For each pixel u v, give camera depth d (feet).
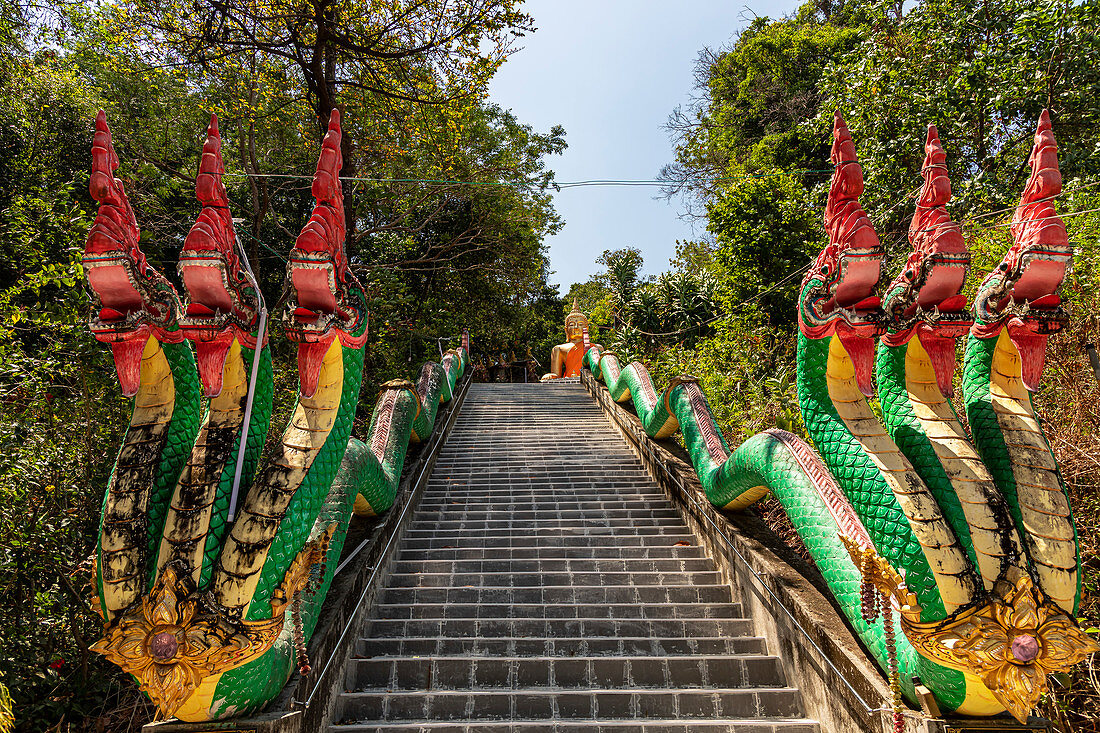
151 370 11.35
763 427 28.86
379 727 13.56
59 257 21.43
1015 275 10.41
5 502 15.33
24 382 16.79
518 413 47.88
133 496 10.60
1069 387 17.75
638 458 34.53
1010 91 33.32
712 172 72.43
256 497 11.10
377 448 24.49
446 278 73.72
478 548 23.06
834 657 13.23
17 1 37.04
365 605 17.92
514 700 14.65
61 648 16.40
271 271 58.23
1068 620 9.97
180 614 10.14
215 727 10.83
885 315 11.62
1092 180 27.66
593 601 19.77
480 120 63.98
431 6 41.57
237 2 39.63
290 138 55.67
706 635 17.79
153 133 49.08
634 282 72.08
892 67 37.81
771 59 68.90
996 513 10.66
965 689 10.61
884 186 36.63
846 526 13.62
